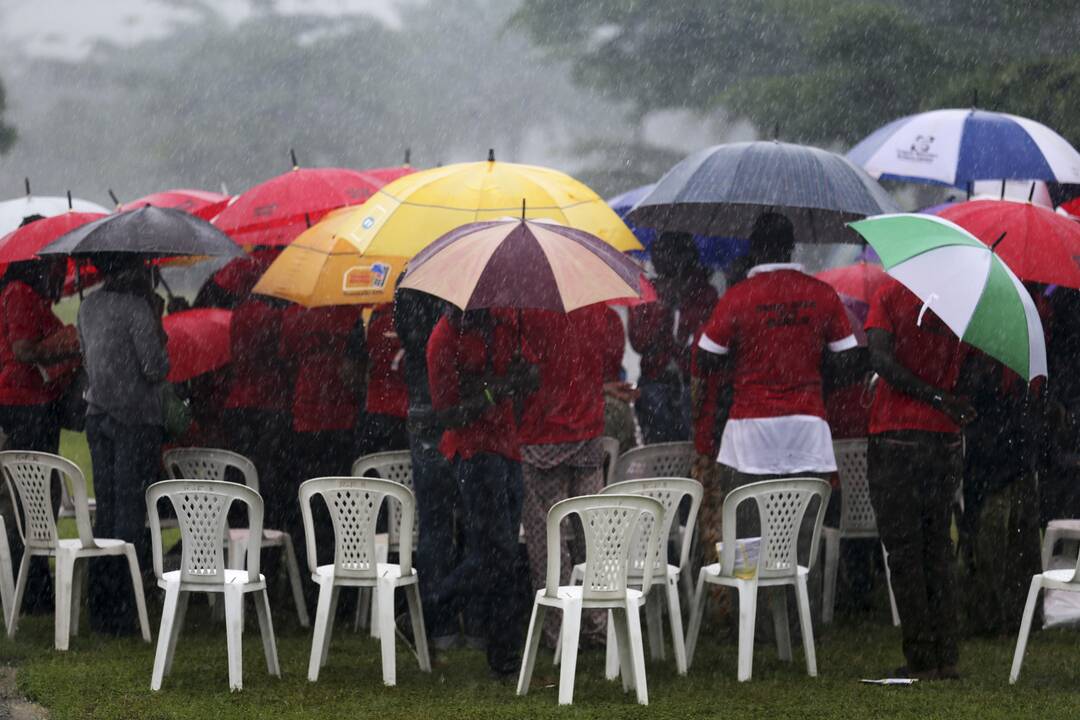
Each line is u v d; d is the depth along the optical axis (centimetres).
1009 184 3272
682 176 2500
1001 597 2439
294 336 2600
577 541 2355
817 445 2247
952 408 2038
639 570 2114
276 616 2619
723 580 2133
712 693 2012
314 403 2592
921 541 2088
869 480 2111
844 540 2647
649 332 2917
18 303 2548
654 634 2234
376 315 2619
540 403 2194
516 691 2019
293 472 2658
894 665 2222
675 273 2933
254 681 2091
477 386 2045
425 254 2027
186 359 2631
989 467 2434
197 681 2084
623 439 2758
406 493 2080
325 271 2488
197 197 3353
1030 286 2542
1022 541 2438
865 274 2770
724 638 2444
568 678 1933
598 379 2233
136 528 2395
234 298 2947
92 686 2041
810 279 2280
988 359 2389
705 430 2461
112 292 2402
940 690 2025
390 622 2067
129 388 2378
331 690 2030
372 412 2617
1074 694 2003
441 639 2194
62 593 2288
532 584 2291
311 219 2891
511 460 2078
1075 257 2277
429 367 2062
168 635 2047
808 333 2252
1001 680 2100
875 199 2442
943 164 2880
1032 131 2934
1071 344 2675
